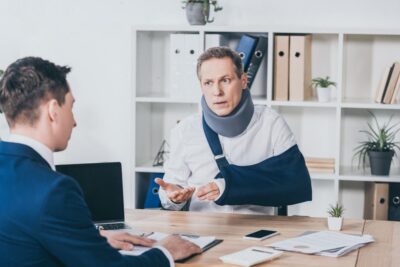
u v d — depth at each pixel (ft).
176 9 13.41
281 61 12.28
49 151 5.56
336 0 12.80
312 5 12.89
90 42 13.84
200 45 12.46
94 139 14.02
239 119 8.78
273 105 12.37
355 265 6.45
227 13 13.14
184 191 8.04
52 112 5.48
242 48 12.41
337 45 12.91
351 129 13.05
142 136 13.25
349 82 12.97
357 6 12.75
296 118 13.23
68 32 13.89
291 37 12.17
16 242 5.17
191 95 12.61
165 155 13.76
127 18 13.64
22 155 5.37
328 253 6.73
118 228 7.91
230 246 7.12
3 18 14.08
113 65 13.80
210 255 6.75
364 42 12.84
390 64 12.80
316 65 13.04
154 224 8.14
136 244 6.91
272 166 8.62
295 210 13.35
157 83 13.73
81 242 5.23
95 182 8.27
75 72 13.92
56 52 13.98
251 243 7.25
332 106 12.12
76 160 14.08
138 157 13.01
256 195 8.31
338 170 12.18
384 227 8.03
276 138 9.11
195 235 7.49
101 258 5.36
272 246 7.02
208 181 9.14
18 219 5.13
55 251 5.18
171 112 13.76
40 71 5.46
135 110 12.72
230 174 8.30
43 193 5.13
